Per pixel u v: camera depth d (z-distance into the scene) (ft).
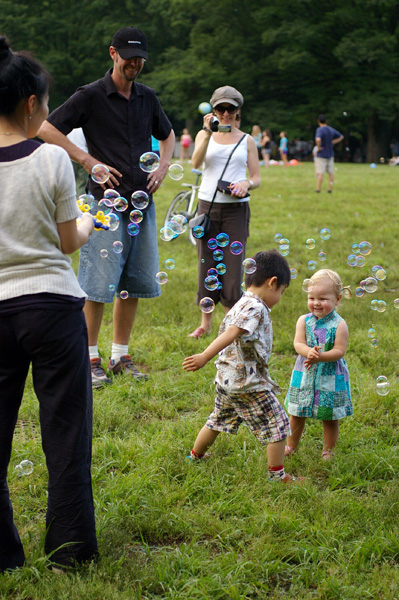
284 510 9.17
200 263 17.02
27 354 7.66
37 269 7.32
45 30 136.15
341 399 10.87
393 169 86.43
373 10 122.42
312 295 11.00
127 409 12.67
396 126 137.90
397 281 23.24
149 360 15.42
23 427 12.14
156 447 11.05
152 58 142.10
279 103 130.52
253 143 17.01
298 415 10.95
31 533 8.71
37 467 10.46
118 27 135.85
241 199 16.47
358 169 85.76
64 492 7.83
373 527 8.91
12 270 7.29
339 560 8.27
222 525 8.92
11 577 7.75
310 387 10.87
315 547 8.42
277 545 8.50
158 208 39.60
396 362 15.44
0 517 7.86
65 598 7.39
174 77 131.23
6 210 7.17
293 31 122.31
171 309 19.20
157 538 8.87
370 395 13.23
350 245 29.07
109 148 13.58
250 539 8.72
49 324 7.36
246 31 133.18
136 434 11.69
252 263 10.41
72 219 7.40
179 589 7.81
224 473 10.33
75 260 26.13
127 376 14.35
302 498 9.62
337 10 121.08
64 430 7.76
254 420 10.16
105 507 9.32
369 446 11.35
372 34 121.60
